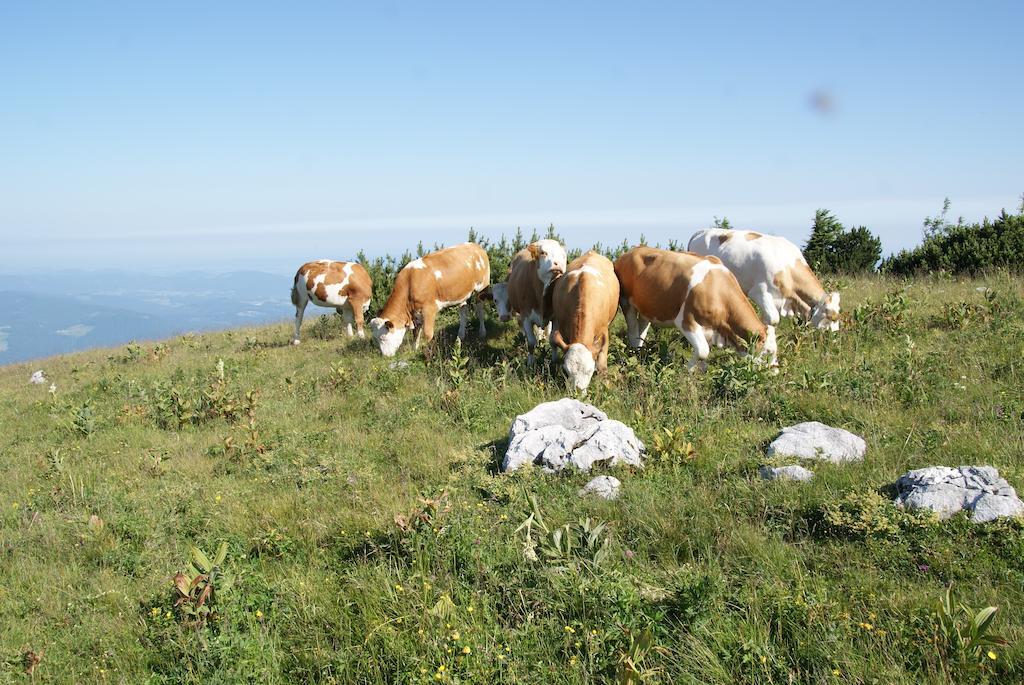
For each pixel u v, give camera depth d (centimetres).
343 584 513
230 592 479
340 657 419
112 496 730
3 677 443
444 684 386
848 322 1093
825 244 2022
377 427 884
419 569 493
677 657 395
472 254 1434
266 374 1273
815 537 517
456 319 1647
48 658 463
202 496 715
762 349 921
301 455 796
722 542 514
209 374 1298
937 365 864
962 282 1459
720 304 934
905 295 1126
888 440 667
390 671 411
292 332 1827
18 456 916
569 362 895
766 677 375
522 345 1262
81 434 992
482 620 440
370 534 570
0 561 611
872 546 484
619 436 674
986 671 367
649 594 444
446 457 741
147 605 512
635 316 1098
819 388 812
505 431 811
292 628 461
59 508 720
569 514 573
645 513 554
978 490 516
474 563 496
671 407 815
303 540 591
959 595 432
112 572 578
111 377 1372
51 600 537
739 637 404
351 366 1245
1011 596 425
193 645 441
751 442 698
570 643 409
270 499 686
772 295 1120
